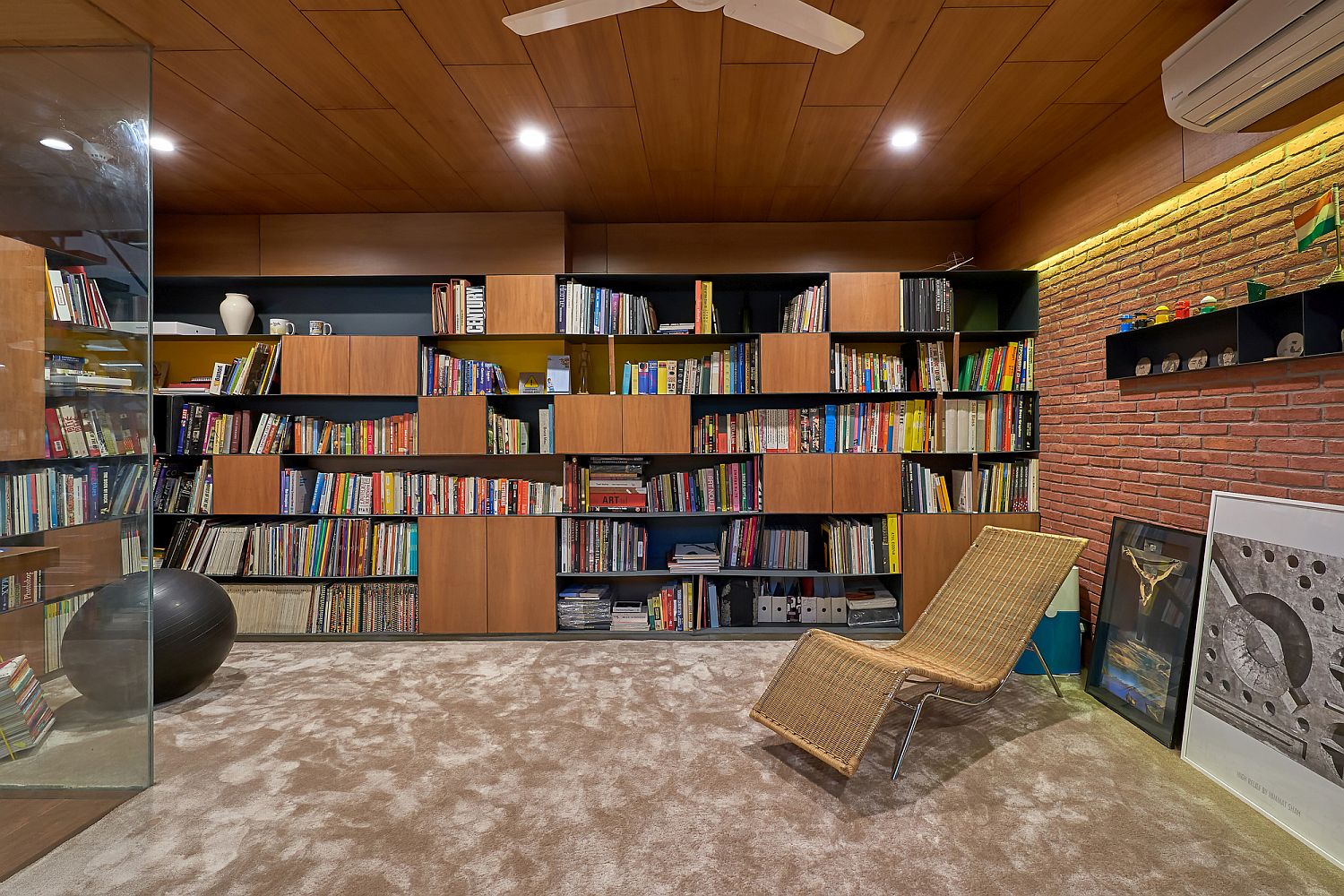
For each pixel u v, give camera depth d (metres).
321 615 3.96
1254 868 1.80
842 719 2.32
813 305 3.99
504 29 2.27
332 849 1.90
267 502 3.93
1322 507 2.03
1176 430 2.78
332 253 4.16
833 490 3.92
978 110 2.87
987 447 3.95
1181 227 2.76
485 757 2.46
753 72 2.56
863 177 3.61
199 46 2.35
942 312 3.93
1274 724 2.08
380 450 4.01
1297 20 1.72
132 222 2.23
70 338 2.09
